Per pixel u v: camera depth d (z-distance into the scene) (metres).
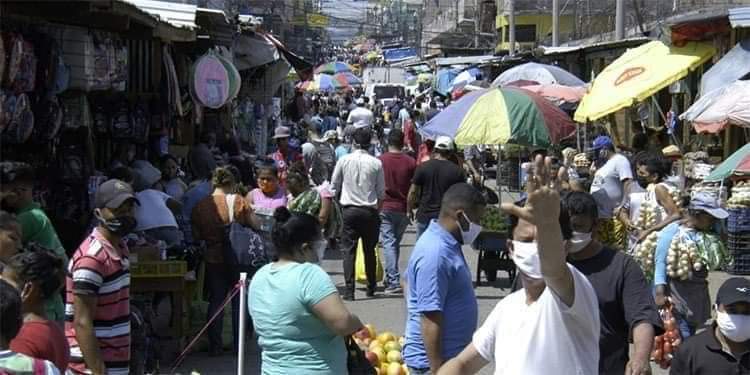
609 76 18.39
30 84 10.08
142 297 9.93
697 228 8.56
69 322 6.83
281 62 26.77
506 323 4.65
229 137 20.50
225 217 10.37
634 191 12.22
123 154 13.74
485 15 73.50
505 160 28.28
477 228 6.32
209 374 9.76
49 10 10.45
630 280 5.51
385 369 8.27
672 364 5.82
